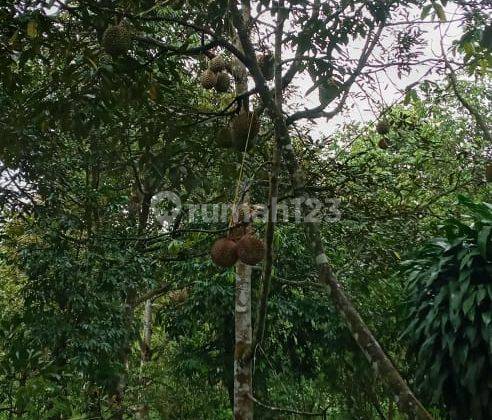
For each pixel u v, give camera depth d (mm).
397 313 5266
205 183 4555
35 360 4191
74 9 3314
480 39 3527
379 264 5738
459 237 4145
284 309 7387
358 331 2711
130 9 3592
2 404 4129
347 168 5266
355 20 3416
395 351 7273
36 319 6492
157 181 4492
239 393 4117
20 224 7379
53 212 6711
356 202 5480
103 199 7984
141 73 3730
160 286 9062
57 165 6457
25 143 5527
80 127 4066
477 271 3965
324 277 2936
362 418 8078
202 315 8289
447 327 3992
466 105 4359
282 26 3332
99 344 6605
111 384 6551
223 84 4180
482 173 5625
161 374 8672
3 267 9195
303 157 5285
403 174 6203
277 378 8406
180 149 4301
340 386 8242
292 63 3469
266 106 3219
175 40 6250
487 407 3826
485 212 4195
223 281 7691
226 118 4250
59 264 6555
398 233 5648
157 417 9562
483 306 3883
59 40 3480
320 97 3438
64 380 4977
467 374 3816
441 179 6297
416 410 2406
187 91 6449
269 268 3129
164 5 3738
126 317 7910
